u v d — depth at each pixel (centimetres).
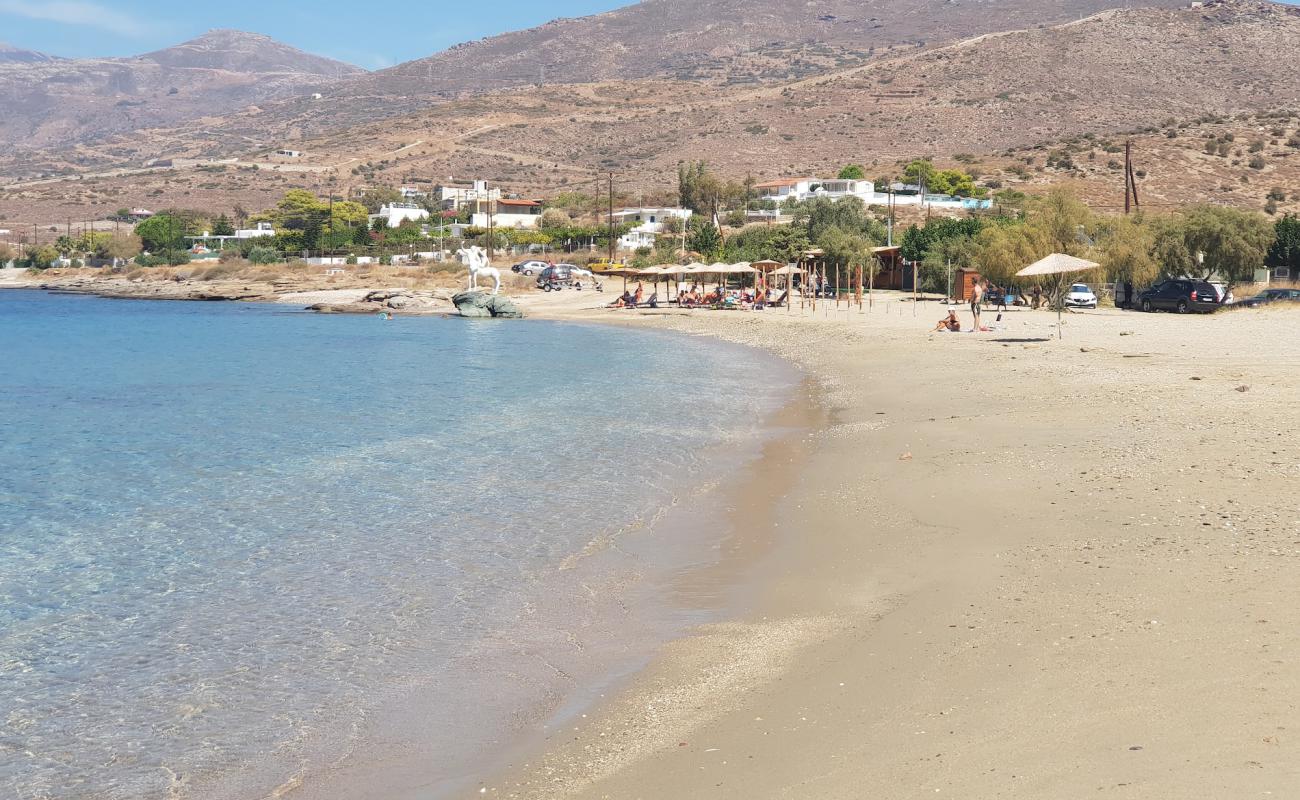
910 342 4103
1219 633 875
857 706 827
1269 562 1062
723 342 4928
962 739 737
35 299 11169
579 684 947
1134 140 15700
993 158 16738
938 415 2331
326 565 1355
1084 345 3584
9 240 18800
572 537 1470
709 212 14775
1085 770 662
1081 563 1141
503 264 12119
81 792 784
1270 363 2859
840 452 1994
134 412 2942
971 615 1016
